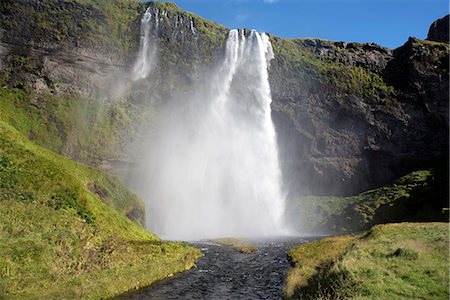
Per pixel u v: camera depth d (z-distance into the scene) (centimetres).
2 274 2539
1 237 2964
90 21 10412
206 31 11662
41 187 3928
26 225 3241
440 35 14950
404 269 2431
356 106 10675
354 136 10581
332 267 2745
